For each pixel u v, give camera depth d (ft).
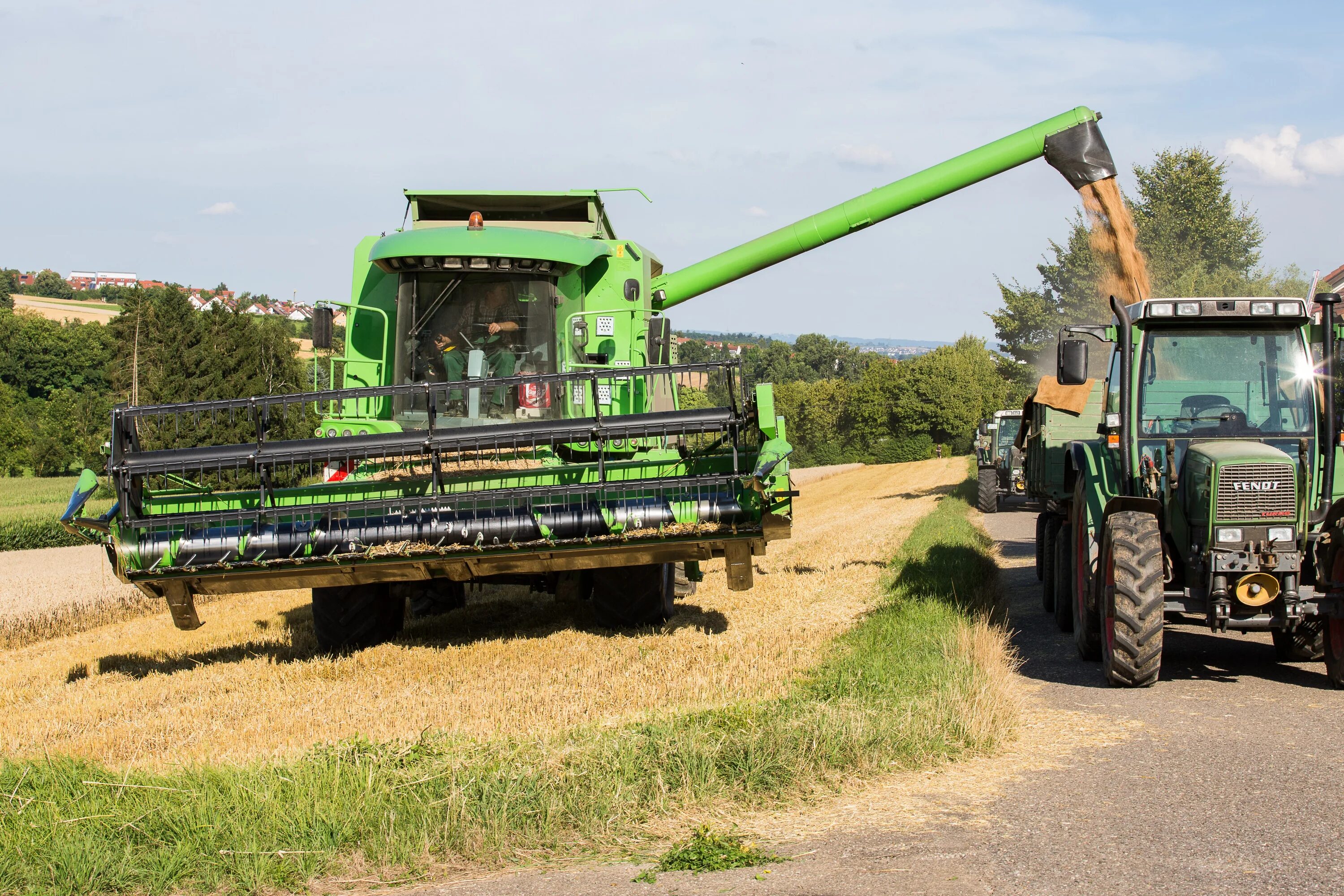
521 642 32.32
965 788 18.81
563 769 18.85
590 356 33.83
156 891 15.29
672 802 17.94
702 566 55.47
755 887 14.61
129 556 28.89
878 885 14.51
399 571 29.14
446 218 37.42
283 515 28.99
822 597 42.04
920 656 27.07
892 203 44.37
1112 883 14.42
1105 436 30.68
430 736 21.83
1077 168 43.55
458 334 32.32
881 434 338.13
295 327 246.27
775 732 20.02
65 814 17.67
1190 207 171.12
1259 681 27.22
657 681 26.84
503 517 28.86
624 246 34.78
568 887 14.89
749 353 602.03
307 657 33.14
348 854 16.40
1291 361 28.81
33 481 229.66
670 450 32.09
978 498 95.76
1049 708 24.75
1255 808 17.29
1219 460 26.02
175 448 29.19
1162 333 29.58
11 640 41.75
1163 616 27.76
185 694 28.35
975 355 369.91
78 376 332.19
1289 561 25.77
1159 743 21.39
